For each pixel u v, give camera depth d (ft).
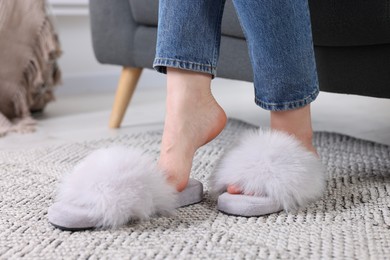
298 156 3.05
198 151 4.66
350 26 3.57
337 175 3.79
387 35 3.46
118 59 5.94
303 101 3.07
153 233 2.72
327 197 3.28
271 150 3.01
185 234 2.70
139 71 6.05
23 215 3.03
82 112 7.25
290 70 2.96
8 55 6.19
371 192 3.37
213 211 3.06
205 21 2.93
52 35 6.35
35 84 6.37
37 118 6.78
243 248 2.52
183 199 3.10
